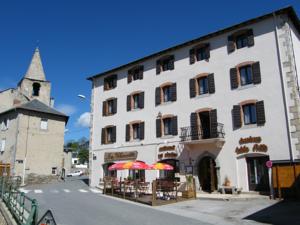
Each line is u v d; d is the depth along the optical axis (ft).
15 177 97.50
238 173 65.41
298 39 70.95
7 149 116.37
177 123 78.89
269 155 61.57
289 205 48.91
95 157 98.17
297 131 58.90
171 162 78.79
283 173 56.70
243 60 69.46
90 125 102.47
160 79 85.51
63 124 127.95
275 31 65.72
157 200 56.80
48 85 156.15
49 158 119.75
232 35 72.28
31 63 156.04
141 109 88.28
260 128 63.87
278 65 64.03
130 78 93.71
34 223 25.45
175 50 83.76
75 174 199.31
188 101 77.71
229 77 71.15
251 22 69.21
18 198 42.34
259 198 57.26
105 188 74.64
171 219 40.75
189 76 79.00
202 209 49.32
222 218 41.34
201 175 72.69
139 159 85.35
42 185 102.12
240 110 67.62
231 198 57.72
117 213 45.24
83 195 70.13
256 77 66.54
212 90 73.41
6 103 137.08
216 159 69.21
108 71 99.81
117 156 91.09
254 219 39.68
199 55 79.15
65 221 39.01
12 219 37.73
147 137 84.89
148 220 39.99
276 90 63.26
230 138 68.08
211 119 72.02
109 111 98.94
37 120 119.65
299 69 66.64
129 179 73.77
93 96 104.53
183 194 62.75
